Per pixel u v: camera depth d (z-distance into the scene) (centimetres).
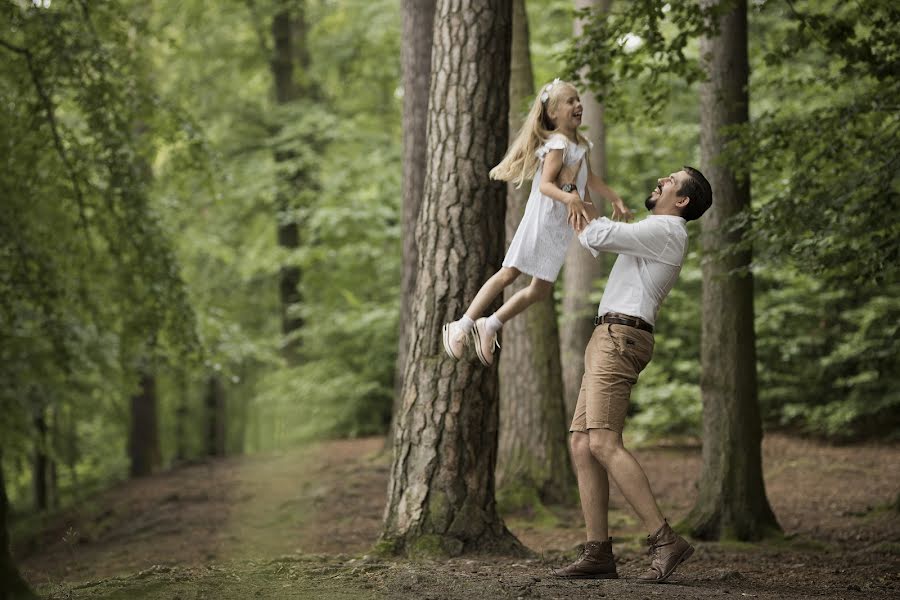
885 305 1478
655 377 1662
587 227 500
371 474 1324
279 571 535
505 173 539
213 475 1606
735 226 805
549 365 1112
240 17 2192
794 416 1714
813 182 793
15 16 1140
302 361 2180
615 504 1131
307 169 2105
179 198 1623
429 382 658
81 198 1257
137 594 469
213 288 2339
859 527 971
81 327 1426
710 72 897
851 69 816
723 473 891
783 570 675
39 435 1642
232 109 2191
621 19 802
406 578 493
